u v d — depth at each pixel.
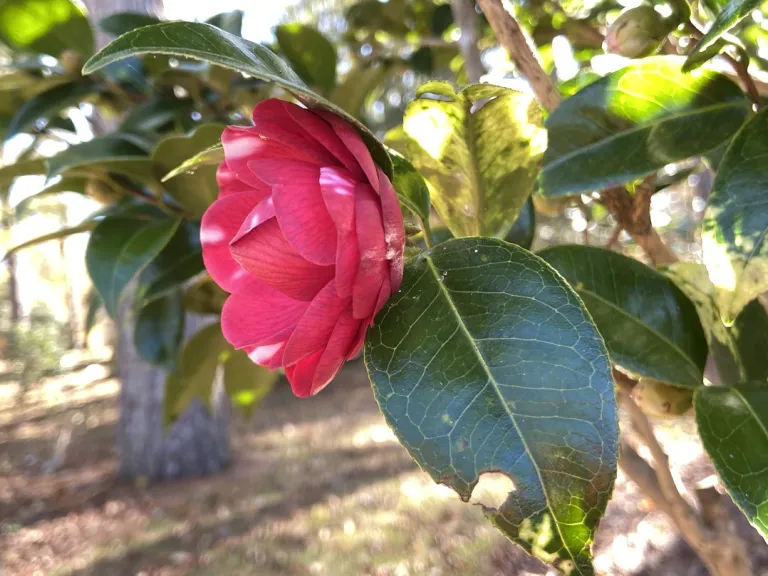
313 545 1.07
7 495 1.50
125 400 1.53
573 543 0.12
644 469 0.28
